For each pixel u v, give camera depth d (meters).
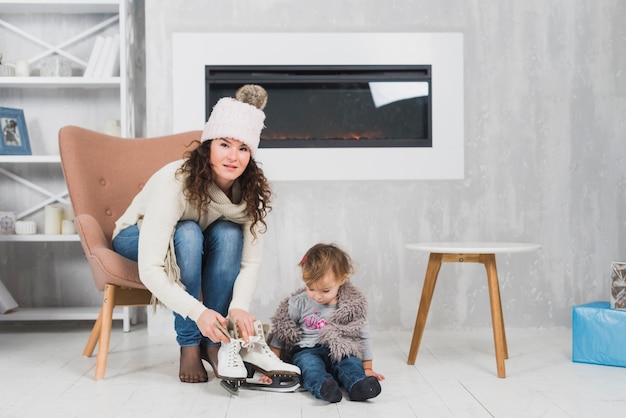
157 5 3.16
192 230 2.09
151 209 2.04
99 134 2.64
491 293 2.28
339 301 2.14
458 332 3.15
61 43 3.52
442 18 3.21
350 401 1.94
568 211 3.24
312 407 1.88
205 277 2.16
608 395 2.00
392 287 3.20
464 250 2.25
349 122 3.24
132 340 2.99
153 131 3.16
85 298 3.57
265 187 2.17
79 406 1.90
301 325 2.16
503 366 2.24
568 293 3.23
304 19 3.18
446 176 3.19
